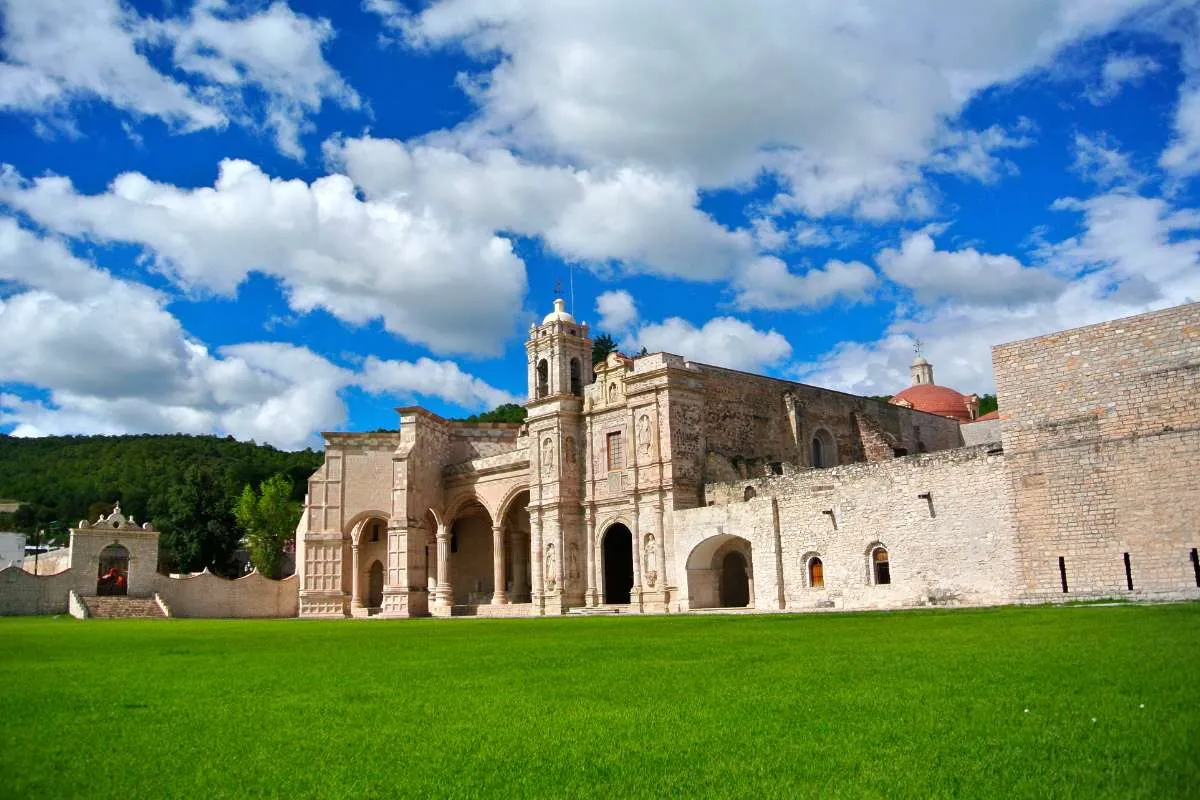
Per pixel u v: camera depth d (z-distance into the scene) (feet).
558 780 25.63
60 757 29.81
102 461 505.25
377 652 71.82
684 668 51.60
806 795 23.31
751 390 205.57
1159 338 111.24
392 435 250.78
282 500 320.09
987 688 38.17
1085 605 104.06
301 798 24.49
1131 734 28.22
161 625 150.82
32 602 223.10
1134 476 111.45
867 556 142.72
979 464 127.54
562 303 228.43
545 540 210.38
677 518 177.78
